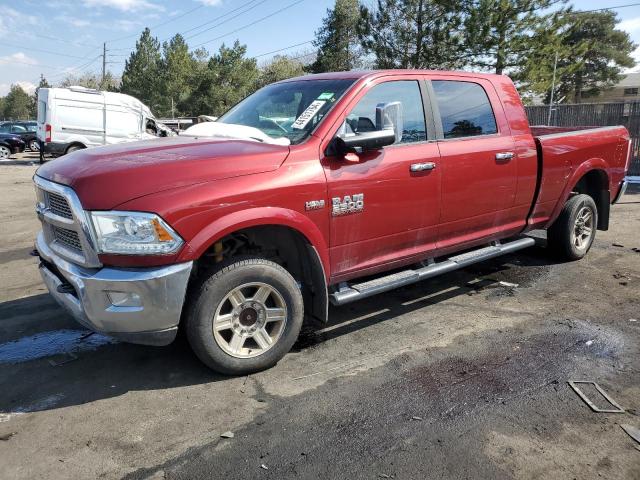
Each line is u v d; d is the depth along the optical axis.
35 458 2.78
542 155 5.18
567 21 19.89
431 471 2.64
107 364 3.80
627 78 60.47
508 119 5.00
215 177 3.24
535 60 19.81
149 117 21.02
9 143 26.11
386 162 3.96
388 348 4.00
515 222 5.24
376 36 22.02
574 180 5.65
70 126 18.94
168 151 3.43
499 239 5.19
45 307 4.93
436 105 4.43
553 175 5.36
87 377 3.62
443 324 4.44
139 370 3.70
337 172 3.71
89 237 3.09
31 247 7.27
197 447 2.85
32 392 3.43
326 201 3.64
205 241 3.16
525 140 5.07
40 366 3.78
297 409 3.20
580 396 3.29
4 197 12.11
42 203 3.74
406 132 4.21
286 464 2.71
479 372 3.61
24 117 113.12
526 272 5.80
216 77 50.03
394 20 21.69
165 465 2.71
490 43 19.47
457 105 4.61
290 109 4.18
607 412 3.12
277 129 4.05
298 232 3.60
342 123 3.82
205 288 3.30
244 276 3.41
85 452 2.82
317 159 3.64
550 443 2.84
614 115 16.05
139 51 57.91
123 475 2.64
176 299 3.15
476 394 3.33
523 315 4.60
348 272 3.97
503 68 20.25
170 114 50.03
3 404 3.30
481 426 3.00
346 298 3.86
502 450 2.79
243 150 3.46
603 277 5.60
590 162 5.80
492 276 5.68
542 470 2.64
